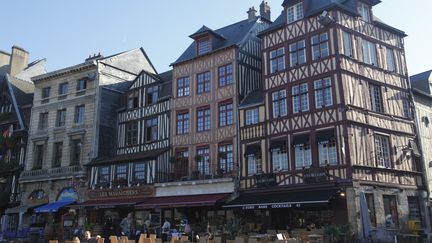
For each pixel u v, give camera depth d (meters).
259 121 20.47
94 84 27.41
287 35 20.39
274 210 19.16
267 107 20.30
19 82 33.31
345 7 19.11
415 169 19.81
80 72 28.39
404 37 22.08
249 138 20.59
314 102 18.64
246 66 22.67
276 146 19.25
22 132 30.08
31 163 28.83
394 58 21.09
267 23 25.33
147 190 22.80
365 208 16.30
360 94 18.53
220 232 16.75
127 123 26.66
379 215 17.20
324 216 17.72
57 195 26.88
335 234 14.91
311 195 17.11
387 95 19.84
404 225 17.88
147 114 25.56
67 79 28.94
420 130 20.94
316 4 20.05
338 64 18.11
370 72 19.39
